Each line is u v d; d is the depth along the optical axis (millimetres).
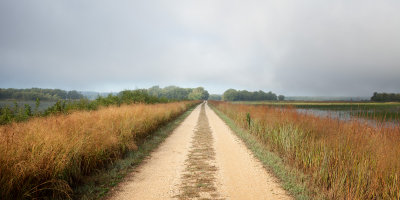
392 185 3637
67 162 4148
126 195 4031
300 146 6184
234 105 25000
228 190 4309
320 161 4984
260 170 5645
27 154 3871
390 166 3859
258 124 10836
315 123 7645
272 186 4539
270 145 8164
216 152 7691
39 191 3627
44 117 7902
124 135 7574
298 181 4613
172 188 4398
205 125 15719
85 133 5898
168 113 17016
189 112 30688
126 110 10625
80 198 3869
